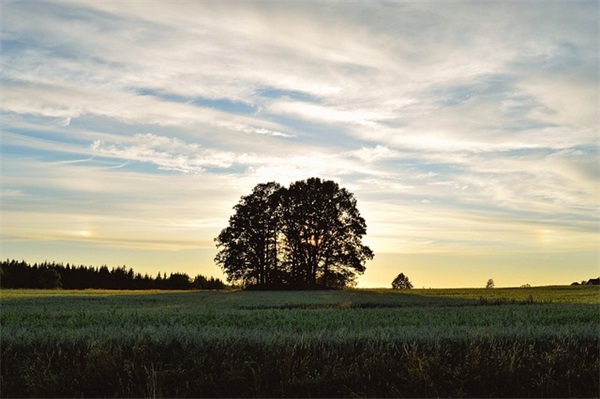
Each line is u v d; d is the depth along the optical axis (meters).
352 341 12.27
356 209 71.62
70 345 12.24
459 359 11.84
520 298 37.88
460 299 38.31
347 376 10.93
